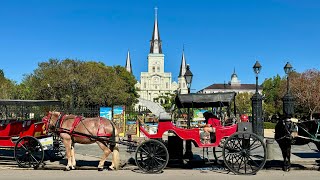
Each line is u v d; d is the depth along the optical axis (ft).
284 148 44.78
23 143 47.47
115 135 45.60
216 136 43.88
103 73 208.44
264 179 38.73
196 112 75.92
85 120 46.47
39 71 188.55
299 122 45.98
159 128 44.47
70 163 45.91
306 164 49.29
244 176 40.63
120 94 209.05
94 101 190.39
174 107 51.03
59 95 182.39
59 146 59.16
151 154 43.27
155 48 562.66
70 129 46.11
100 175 41.50
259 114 70.79
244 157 42.37
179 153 46.57
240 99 301.43
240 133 42.37
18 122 48.75
